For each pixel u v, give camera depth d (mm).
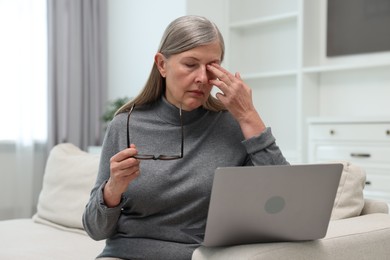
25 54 4066
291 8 4043
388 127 3098
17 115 4035
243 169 1058
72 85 4312
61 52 4258
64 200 2279
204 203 1367
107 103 4516
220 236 1139
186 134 1429
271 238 1199
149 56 4293
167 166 1371
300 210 1168
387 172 3107
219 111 1485
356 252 1297
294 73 3775
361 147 3223
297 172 1113
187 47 1302
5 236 2107
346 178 1617
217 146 1424
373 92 3662
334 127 3352
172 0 4105
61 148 2506
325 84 3895
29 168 4074
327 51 3861
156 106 1492
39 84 4168
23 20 4062
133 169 1218
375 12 3609
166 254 1337
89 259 1729
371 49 3631
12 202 4066
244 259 1104
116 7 4562
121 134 1446
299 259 1178
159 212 1374
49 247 1905
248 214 1119
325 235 1241
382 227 1401
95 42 4469
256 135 1321
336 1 3811
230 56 4250
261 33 4246
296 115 4031
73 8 4309
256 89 4297
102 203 1286
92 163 2271
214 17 4180
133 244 1376
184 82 1319
